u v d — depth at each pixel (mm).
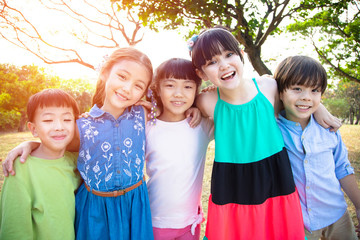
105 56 1573
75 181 1456
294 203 1414
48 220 1298
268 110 1479
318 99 1458
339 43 7582
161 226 1590
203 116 1716
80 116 1456
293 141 1534
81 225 1369
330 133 1557
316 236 1584
